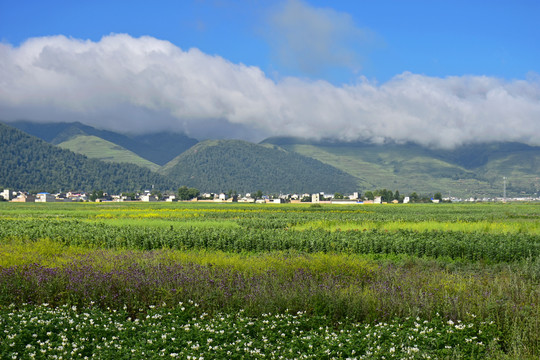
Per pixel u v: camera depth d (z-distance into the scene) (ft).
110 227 139.03
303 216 254.27
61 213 293.64
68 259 70.28
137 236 112.98
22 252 80.79
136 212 313.12
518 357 36.45
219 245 107.45
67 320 43.14
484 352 38.17
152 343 38.24
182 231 119.75
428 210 366.63
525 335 40.63
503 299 49.55
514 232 133.18
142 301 51.67
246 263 68.74
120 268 62.44
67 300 50.90
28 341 38.86
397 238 104.22
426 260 89.30
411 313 46.34
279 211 340.18
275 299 49.78
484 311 46.11
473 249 93.40
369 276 64.69
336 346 37.60
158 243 111.04
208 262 70.95
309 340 38.99
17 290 52.75
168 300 51.13
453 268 81.15
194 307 48.24
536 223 169.07
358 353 37.24
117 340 39.40
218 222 181.68
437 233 119.44
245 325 42.27
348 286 56.65
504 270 77.20
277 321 44.06
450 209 393.29
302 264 68.80
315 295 50.16
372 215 263.29
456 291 53.36
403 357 35.88
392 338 39.65
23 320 42.16
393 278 62.80
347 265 69.05
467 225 160.35
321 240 102.99
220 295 51.24
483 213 297.74
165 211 335.67
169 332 40.52
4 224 155.33
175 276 57.11
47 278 55.52
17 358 35.86
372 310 47.98
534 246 93.66
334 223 182.09
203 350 37.01
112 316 45.80
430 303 47.96
